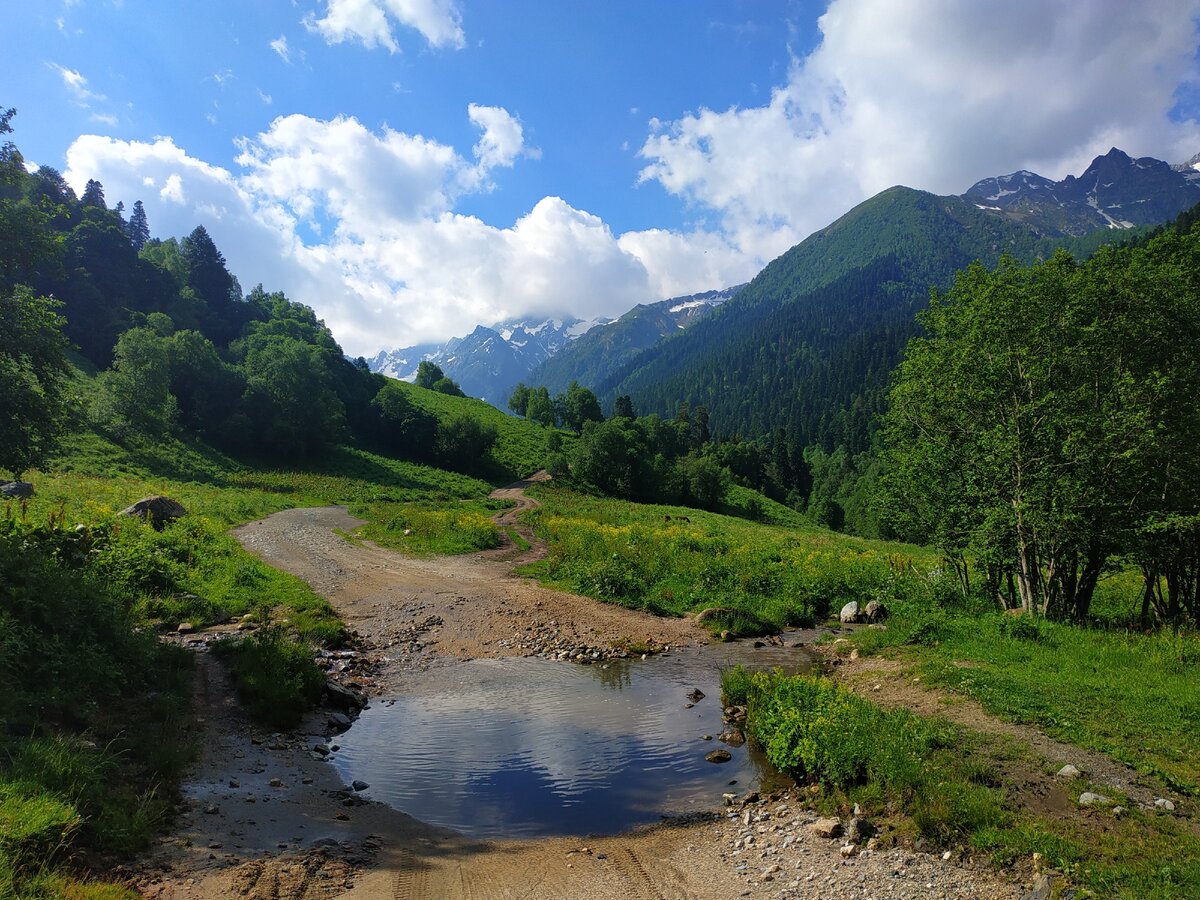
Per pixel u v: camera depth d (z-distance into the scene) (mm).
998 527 17969
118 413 58438
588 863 7234
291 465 71812
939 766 8344
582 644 17688
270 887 6246
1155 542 16141
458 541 34312
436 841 7719
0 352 15844
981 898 5996
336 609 20875
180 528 26141
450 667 15852
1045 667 13211
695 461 98312
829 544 47750
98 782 7184
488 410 126562
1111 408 16672
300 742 10711
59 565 14117
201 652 13953
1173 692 11039
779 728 9930
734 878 6828
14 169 16656
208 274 118125
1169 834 6773
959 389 19203
